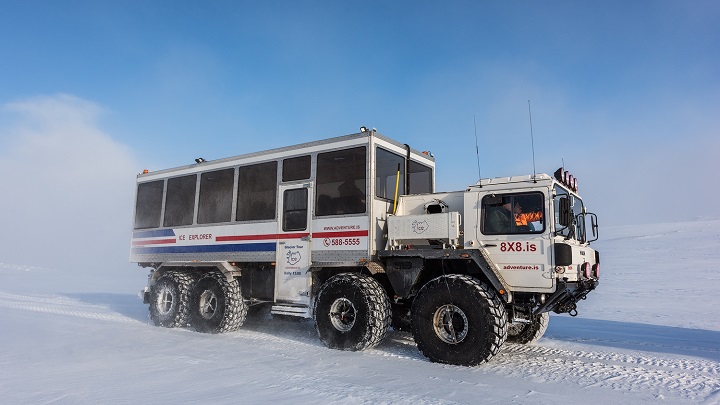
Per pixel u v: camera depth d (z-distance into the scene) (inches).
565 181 254.5
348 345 257.6
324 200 293.7
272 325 366.0
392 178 297.0
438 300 235.1
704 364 229.8
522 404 163.0
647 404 165.5
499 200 241.9
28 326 338.3
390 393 173.2
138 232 416.2
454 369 217.3
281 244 311.3
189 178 382.3
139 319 392.8
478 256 238.7
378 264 267.6
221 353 249.8
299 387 179.6
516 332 287.7
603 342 290.7
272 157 327.0
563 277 221.0
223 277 329.1
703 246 1247.5
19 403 157.2
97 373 201.8
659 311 449.7
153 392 171.5
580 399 170.4
